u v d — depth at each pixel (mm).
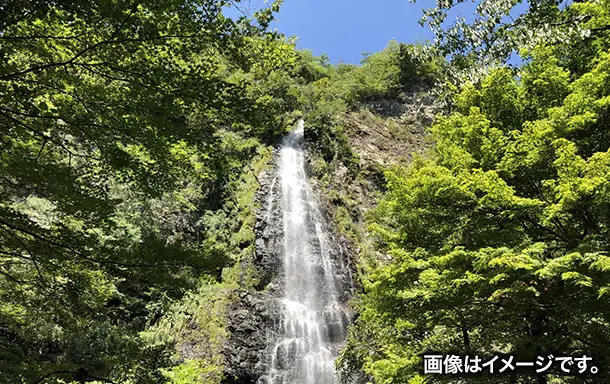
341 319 17141
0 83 3865
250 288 17234
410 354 8531
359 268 20062
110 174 5629
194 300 14859
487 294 6262
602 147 6773
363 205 24219
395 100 34531
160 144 5148
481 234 6758
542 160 6566
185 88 4660
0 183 4457
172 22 4355
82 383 7301
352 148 27625
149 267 4875
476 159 7719
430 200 7254
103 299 6277
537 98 8008
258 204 20922
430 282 6391
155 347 8438
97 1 3871
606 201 5379
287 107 28359
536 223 6453
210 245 5516
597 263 4723
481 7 5371
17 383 5285
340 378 12539
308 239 20500
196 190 19703
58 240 4500
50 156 5082
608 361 5910
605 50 7348
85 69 4539
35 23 4184
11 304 6094
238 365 13633
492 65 5863
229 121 5305
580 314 5617
